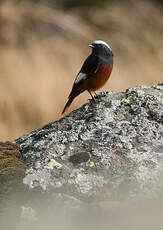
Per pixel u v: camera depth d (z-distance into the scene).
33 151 6.92
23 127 18.23
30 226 5.60
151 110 7.39
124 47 24.11
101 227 5.36
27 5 25.11
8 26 22.78
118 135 6.89
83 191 6.03
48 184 6.16
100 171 6.27
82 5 27.47
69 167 6.40
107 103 7.88
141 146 6.64
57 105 19.41
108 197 5.91
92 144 6.78
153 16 27.22
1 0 24.33
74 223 5.52
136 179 6.02
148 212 5.50
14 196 6.03
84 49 23.62
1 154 6.84
